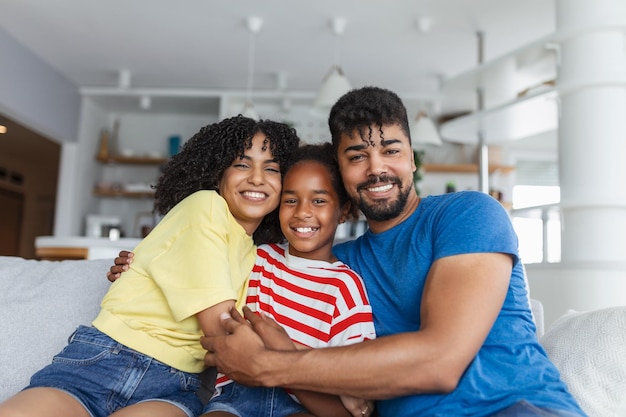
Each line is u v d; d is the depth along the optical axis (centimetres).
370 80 522
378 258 127
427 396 104
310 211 136
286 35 433
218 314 115
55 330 145
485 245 107
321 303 127
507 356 106
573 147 271
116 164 608
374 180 124
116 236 535
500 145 599
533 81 361
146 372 123
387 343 100
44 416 108
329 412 119
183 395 125
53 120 512
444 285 105
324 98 376
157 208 157
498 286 104
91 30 436
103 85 558
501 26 408
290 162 143
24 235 788
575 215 267
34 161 780
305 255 140
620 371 111
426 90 543
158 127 614
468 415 99
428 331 100
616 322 118
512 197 594
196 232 124
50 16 414
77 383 119
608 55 266
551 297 260
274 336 109
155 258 127
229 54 473
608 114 263
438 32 421
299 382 103
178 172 150
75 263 161
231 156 141
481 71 343
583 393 112
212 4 388
